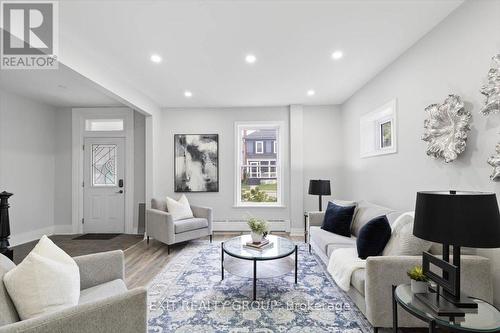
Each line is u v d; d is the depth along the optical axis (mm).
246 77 3469
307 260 3305
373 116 3518
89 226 4895
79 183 4879
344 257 2305
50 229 4766
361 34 2414
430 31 2359
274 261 3059
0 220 2387
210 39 2465
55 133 4891
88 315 1134
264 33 2373
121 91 3455
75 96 4262
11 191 4043
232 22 2191
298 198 4820
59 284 1318
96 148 4938
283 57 2873
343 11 2059
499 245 1241
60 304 1300
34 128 4453
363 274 1974
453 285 1318
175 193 4992
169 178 4992
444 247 1448
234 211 4973
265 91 4078
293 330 1893
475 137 1913
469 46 1942
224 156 4996
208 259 3406
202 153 4980
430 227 1354
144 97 4215
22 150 4230
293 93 4191
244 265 2912
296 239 4414
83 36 2381
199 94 4203
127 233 4840
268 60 2945
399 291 1544
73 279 1415
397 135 2926
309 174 4879
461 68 2018
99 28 2250
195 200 4988
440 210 1323
